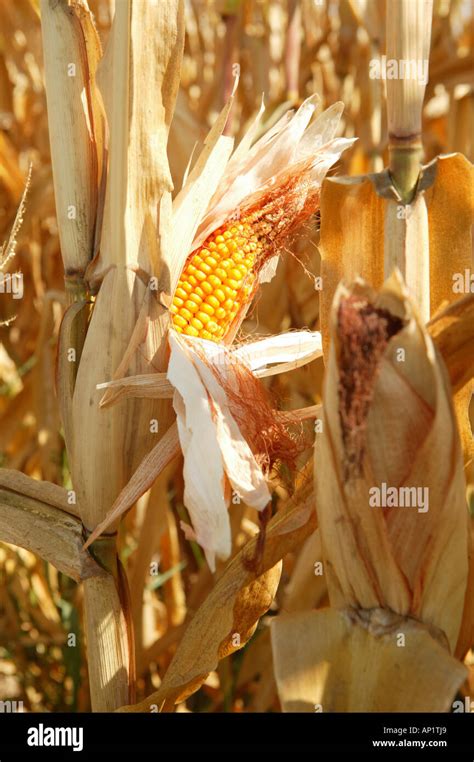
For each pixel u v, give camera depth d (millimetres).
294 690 698
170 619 1310
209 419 754
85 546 775
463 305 710
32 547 792
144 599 1241
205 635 791
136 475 776
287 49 1318
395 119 747
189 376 762
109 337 772
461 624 734
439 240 779
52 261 1884
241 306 835
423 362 676
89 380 775
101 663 792
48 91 781
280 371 845
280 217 834
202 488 745
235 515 1168
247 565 793
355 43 1793
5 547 1341
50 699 1271
